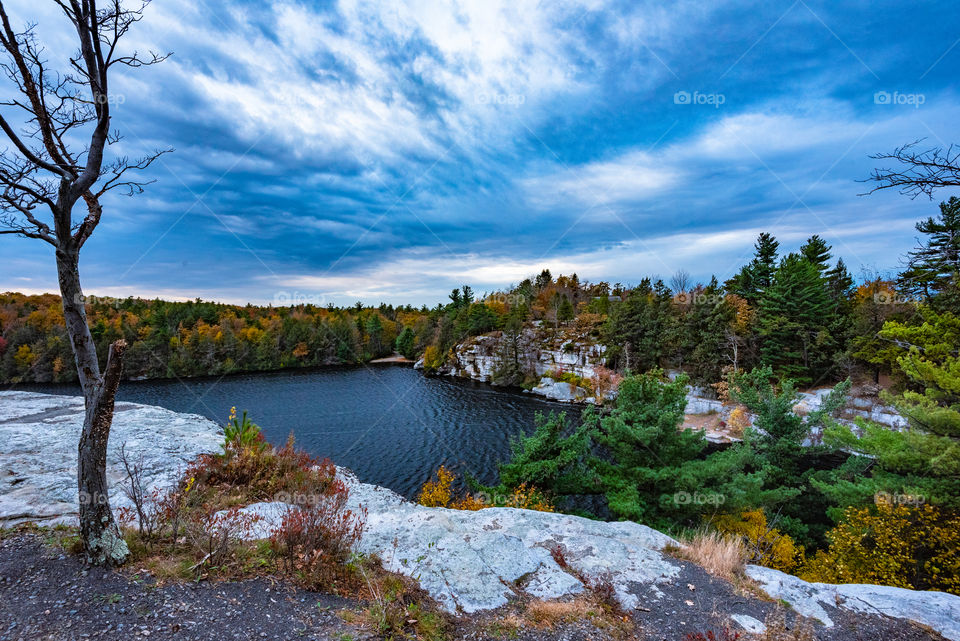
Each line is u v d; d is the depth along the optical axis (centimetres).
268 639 359
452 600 474
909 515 1179
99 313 7800
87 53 399
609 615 477
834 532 1298
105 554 432
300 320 9988
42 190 402
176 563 456
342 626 392
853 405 3344
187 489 625
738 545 682
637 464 1317
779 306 4147
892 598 553
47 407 1341
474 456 3139
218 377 7462
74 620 349
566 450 1355
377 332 10512
